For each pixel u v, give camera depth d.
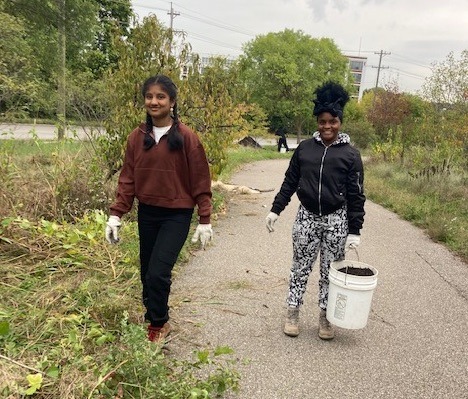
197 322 4.08
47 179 6.26
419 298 5.09
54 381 2.69
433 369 3.61
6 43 13.86
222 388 2.97
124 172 3.55
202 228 3.50
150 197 3.40
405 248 7.22
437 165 13.34
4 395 2.51
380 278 5.69
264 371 3.41
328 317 3.87
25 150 7.59
